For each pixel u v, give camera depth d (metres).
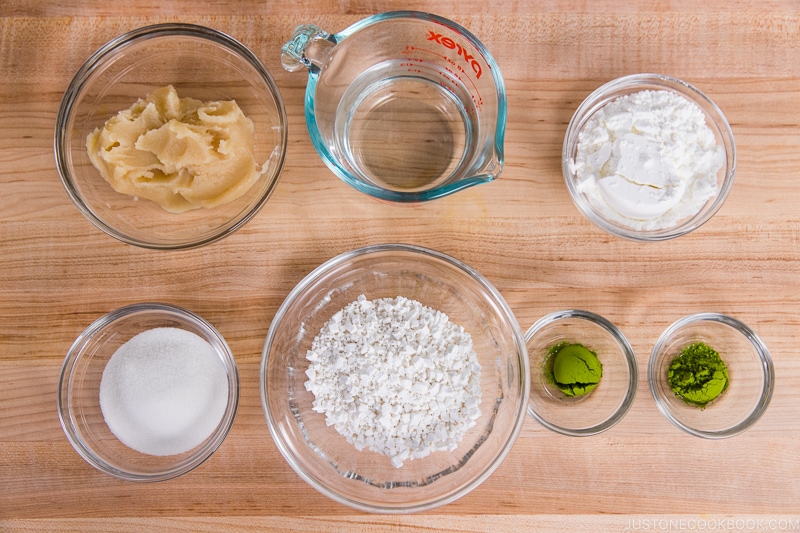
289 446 0.42
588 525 0.42
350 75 0.41
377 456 0.42
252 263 0.42
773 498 0.42
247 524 0.42
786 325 0.42
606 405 0.42
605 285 0.42
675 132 0.40
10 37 0.41
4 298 0.41
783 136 0.42
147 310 0.41
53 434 0.41
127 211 0.41
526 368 0.40
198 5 0.41
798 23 0.42
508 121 0.42
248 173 0.40
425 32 0.39
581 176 0.41
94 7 0.41
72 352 0.41
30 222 0.41
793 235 0.42
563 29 0.41
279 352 0.42
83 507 0.41
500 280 0.42
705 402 0.42
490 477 0.42
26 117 0.41
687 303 0.42
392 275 0.43
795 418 0.42
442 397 0.41
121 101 0.41
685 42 0.42
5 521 0.41
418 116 0.42
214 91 0.41
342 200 0.42
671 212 0.41
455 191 0.37
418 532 0.42
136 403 0.41
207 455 0.40
